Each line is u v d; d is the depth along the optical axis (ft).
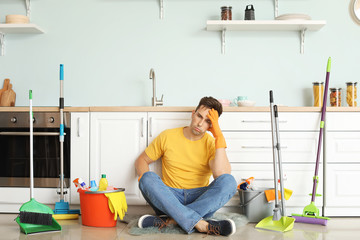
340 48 11.07
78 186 8.91
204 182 8.86
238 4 11.10
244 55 11.08
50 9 11.14
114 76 11.13
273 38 11.08
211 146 8.79
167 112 9.53
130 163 9.52
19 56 11.15
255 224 8.54
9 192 9.57
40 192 9.53
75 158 9.54
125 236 7.37
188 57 11.10
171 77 11.09
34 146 9.61
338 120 9.43
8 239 7.17
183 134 9.00
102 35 11.15
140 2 11.14
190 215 7.47
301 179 9.39
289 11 11.09
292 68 11.06
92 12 11.15
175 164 8.84
